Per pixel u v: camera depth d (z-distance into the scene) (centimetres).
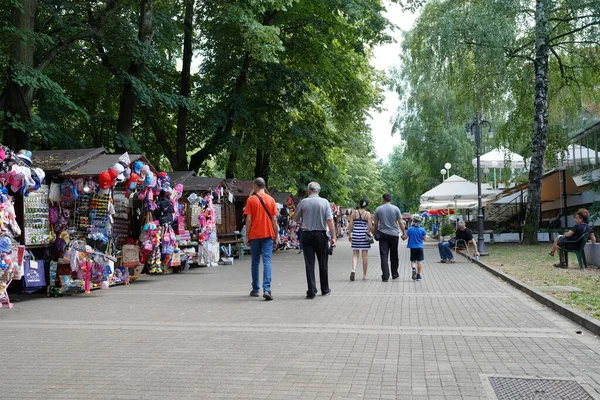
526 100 2852
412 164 5434
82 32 1828
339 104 3225
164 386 512
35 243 1183
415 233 1393
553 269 1488
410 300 1024
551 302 909
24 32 1438
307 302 1020
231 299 1084
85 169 1234
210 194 1967
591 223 2539
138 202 1516
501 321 802
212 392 492
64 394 493
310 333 736
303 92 2927
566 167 3362
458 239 2189
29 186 1104
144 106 2128
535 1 2653
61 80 2148
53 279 1207
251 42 2145
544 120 2695
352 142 4369
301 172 3741
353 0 2583
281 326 788
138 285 1405
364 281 1381
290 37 2956
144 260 1514
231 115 2620
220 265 2100
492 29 2545
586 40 2575
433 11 3050
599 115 3194
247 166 3684
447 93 4300
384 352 627
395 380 520
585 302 899
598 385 493
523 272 1428
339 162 4278
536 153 2719
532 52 2778
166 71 2436
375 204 7850
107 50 1980
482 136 3484
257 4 2159
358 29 2720
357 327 771
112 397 483
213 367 575
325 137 3259
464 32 2609
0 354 648
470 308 924
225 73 2695
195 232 1903
